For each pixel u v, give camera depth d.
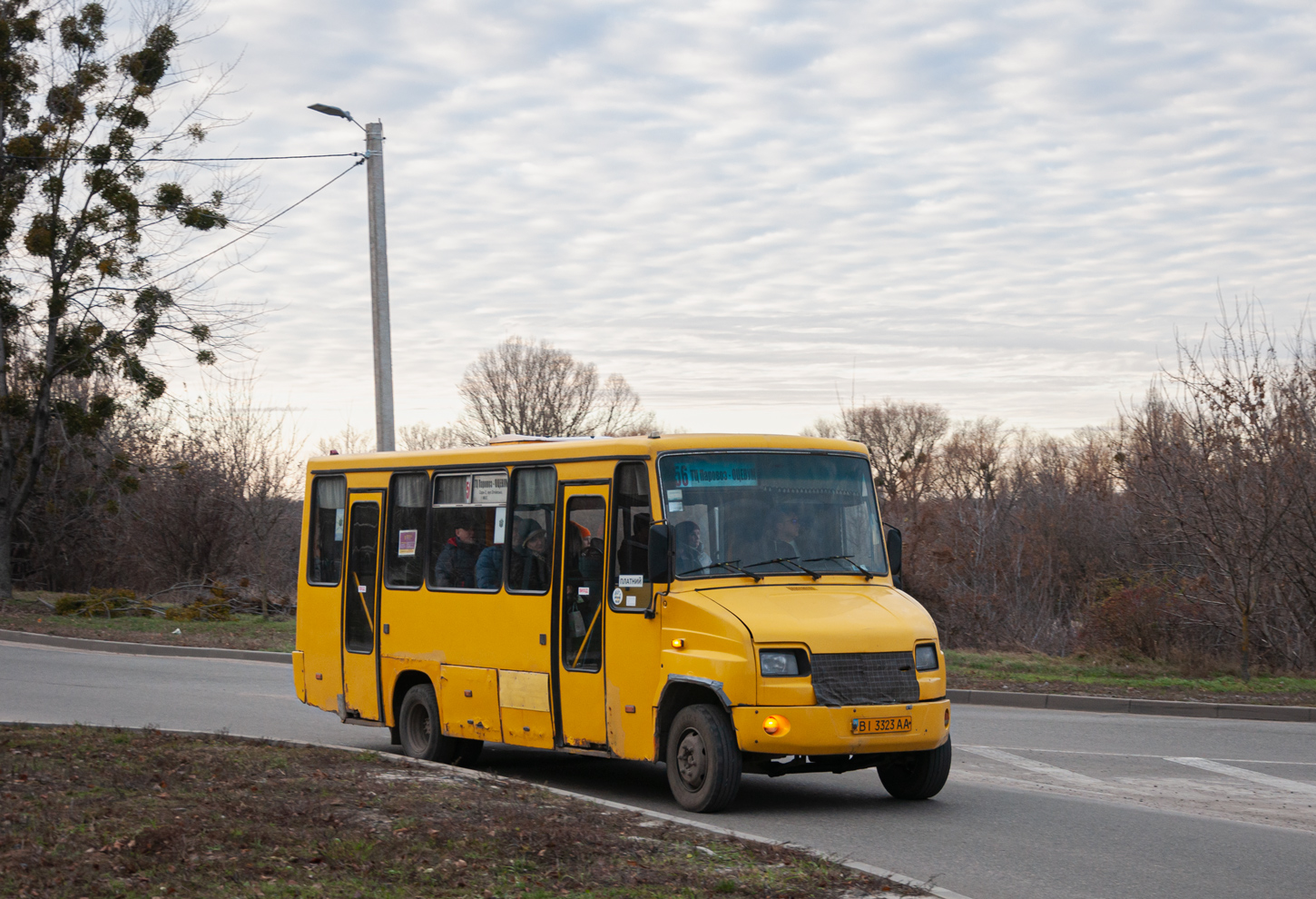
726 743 8.96
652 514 9.55
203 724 13.72
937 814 9.37
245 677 19.22
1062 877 7.32
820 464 10.27
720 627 9.02
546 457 10.68
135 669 19.81
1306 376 20.95
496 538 11.11
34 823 7.29
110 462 36.91
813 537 10.01
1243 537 19.88
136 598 32.03
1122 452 24.77
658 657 9.44
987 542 26.78
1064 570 27.78
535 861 6.84
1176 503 21.09
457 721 11.32
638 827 7.77
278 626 27.53
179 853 6.72
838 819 9.09
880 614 9.41
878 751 9.04
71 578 40.62
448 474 11.76
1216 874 7.42
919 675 9.33
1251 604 20.00
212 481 35.47
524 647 10.65
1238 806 10.25
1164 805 10.30
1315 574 21.09
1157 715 16.91
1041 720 15.88
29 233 31.19
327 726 14.12
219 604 29.78
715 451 9.91
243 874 6.39
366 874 6.49
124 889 6.03
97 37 31.66
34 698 15.62
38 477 37.84
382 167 22.95
